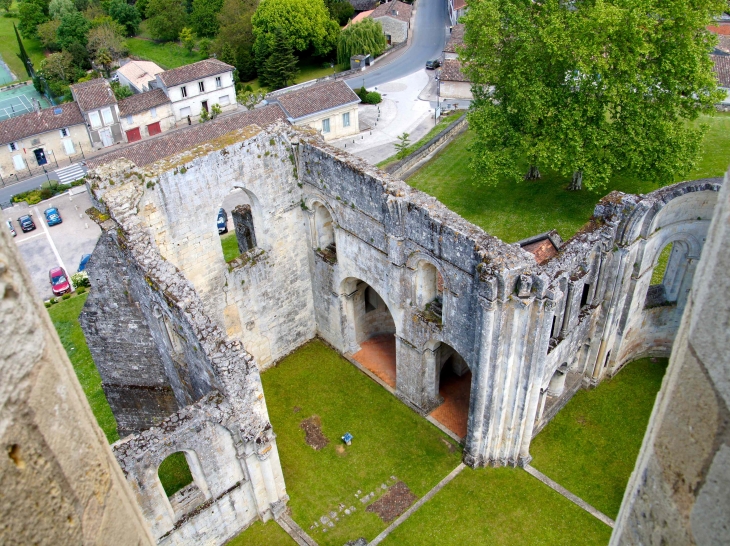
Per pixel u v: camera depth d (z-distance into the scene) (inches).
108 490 345.4
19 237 2662.4
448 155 2810.0
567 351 1405.0
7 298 268.2
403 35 4480.8
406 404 1583.4
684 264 1501.0
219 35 4247.0
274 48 3937.0
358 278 1534.2
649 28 1808.6
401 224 1307.8
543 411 1478.8
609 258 1387.8
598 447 1438.2
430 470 1424.7
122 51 4517.7
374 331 1785.2
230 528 1300.4
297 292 1695.4
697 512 284.7
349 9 4675.2
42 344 288.7
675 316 1587.1
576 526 1293.1
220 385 1155.3
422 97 3715.6
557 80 2052.2
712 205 1386.6
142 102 3602.4
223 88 3794.3
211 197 1402.6
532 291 1152.2
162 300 1203.9
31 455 283.7
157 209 1330.0
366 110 3607.3
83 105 3422.7
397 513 1346.0
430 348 1448.1
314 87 3248.0
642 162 1973.4
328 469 1443.2
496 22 2054.6
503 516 1320.1
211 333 1160.2
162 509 1154.7
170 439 1098.1
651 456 323.3
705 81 1915.6
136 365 1445.6
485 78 2137.1
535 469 1401.3
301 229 1614.2
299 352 1761.8
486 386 1293.1
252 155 1434.5
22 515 282.4
